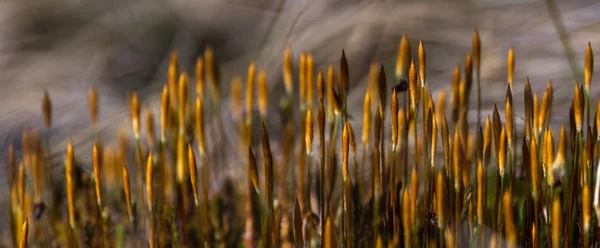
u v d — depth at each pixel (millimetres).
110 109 467
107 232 251
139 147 243
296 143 320
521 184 250
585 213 213
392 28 471
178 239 245
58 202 260
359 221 235
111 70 528
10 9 590
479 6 471
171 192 260
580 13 438
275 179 278
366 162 287
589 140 216
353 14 488
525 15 458
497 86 396
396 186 229
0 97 495
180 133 236
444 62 445
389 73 417
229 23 543
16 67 536
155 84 500
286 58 257
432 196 224
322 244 223
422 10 475
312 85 241
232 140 331
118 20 569
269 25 500
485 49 436
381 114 222
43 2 589
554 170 218
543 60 411
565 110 336
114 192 274
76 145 369
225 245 260
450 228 222
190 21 553
